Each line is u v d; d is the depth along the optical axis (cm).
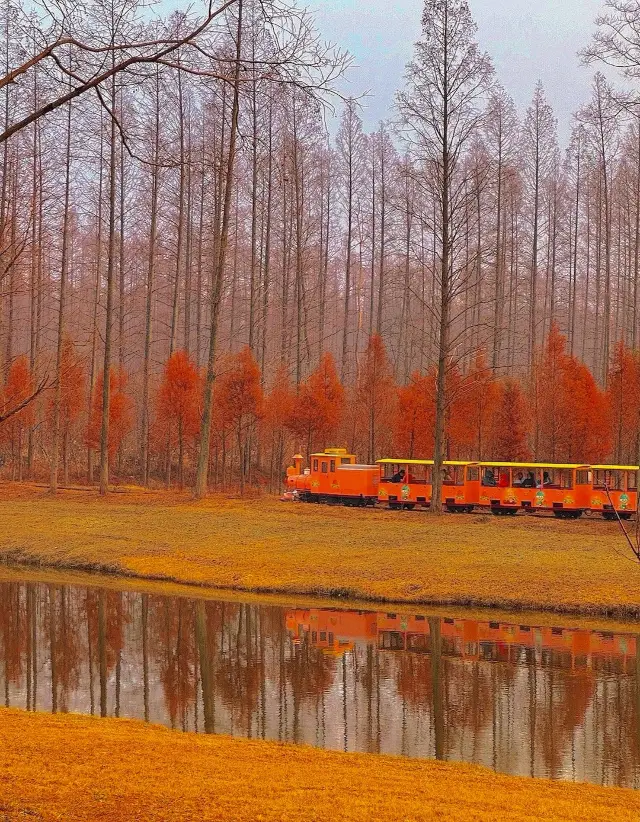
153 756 1148
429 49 4012
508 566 2995
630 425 5041
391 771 1192
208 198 6134
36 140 4316
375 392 5297
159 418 5678
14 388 4694
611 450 5194
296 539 3541
